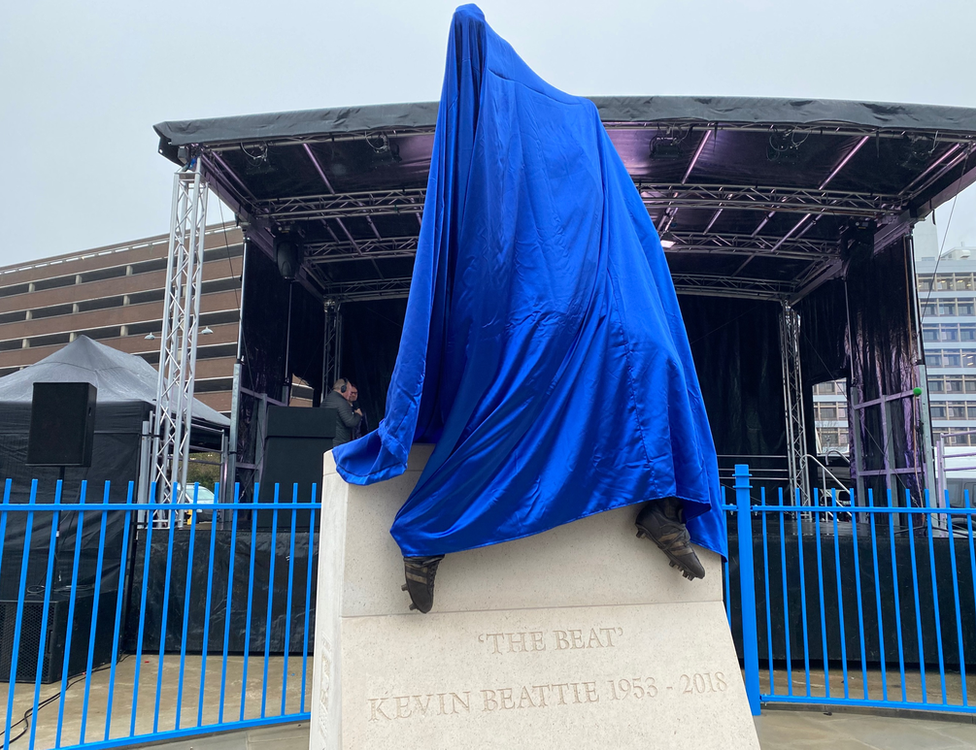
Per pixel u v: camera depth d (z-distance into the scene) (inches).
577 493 81.5
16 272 3110.2
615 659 84.3
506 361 81.0
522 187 86.3
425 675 78.0
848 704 161.6
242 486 345.7
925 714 159.6
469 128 84.2
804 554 215.6
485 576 83.6
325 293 463.5
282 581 218.8
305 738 143.8
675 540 84.5
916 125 267.4
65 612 189.3
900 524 321.4
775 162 307.3
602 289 87.7
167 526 251.6
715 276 448.5
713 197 347.9
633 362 84.6
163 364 273.7
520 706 79.4
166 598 144.6
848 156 301.7
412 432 76.2
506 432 79.0
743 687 86.6
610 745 80.3
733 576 215.6
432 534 77.4
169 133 281.1
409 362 77.0
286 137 285.6
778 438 455.5
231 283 2518.5
